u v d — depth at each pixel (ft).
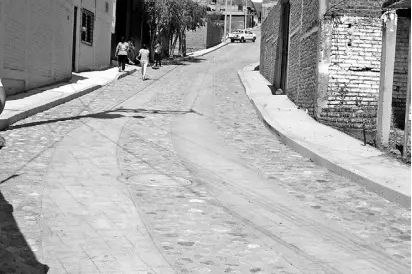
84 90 62.69
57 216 20.07
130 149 33.65
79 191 23.61
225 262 16.40
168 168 29.30
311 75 48.83
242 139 39.58
